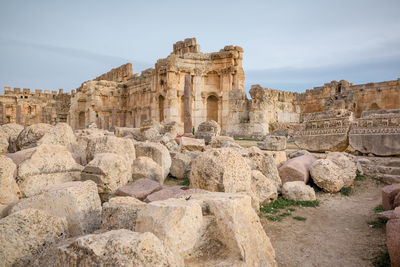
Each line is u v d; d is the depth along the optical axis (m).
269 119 30.11
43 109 58.03
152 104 37.22
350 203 8.09
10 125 12.27
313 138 13.63
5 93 57.53
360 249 5.25
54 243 4.12
